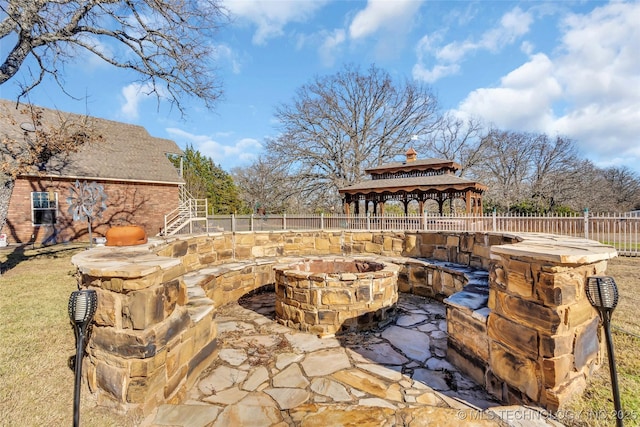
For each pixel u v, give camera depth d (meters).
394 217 7.84
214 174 29.44
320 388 2.46
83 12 6.41
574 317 2.03
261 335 3.69
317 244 7.30
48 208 11.45
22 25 5.46
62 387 2.16
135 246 3.44
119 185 13.37
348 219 8.18
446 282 5.05
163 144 17.31
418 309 4.72
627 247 7.58
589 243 2.72
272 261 6.11
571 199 21.83
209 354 2.87
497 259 2.41
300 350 3.25
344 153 22.59
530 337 2.06
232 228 6.62
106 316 2.00
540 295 2.01
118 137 15.67
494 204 23.73
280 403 2.24
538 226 7.30
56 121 11.80
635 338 2.89
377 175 15.97
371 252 7.01
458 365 2.84
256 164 27.77
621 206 21.55
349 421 2.00
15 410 1.88
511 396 2.19
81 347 1.64
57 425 1.77
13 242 10.64
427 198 13.86
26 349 2.73
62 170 11.65
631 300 4.03
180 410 2.05
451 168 14.19
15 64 5.87
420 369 2.82
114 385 1.93
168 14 7.04
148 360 1.93
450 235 5.79
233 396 2.34
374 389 2.45
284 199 22.22
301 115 22.62
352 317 3.76
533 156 25.73
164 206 15.02
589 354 2.21
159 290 2.09
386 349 3.27
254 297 5.48
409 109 22.75
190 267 5.04
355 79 22.84
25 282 5.35
